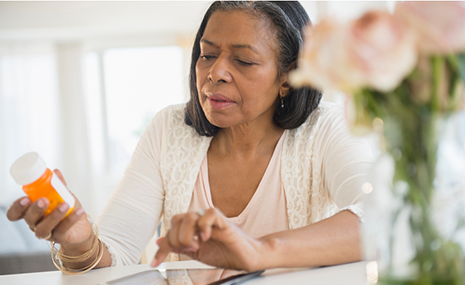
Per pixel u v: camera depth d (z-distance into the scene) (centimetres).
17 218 72
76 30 573
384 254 46
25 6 554
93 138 614
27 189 71
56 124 601
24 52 602
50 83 604
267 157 121
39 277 83
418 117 43
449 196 43
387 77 40
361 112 45
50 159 601
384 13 41
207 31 105
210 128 122
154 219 123
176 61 609
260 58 102
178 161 125
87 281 77
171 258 125
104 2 552
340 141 114
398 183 44
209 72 104
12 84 600
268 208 120
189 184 123
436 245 44
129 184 123
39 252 233
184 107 135
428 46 40
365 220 48
